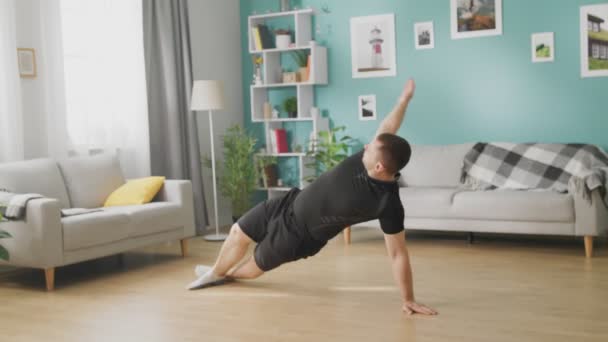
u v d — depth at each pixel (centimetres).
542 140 569
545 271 419
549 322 311
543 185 512
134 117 575
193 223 521
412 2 612
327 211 329
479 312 331
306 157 661
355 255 489
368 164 308
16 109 480
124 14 565
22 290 413
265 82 662
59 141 516
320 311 343
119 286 417
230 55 695
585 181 457
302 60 650
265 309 350
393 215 314
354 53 642
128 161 576
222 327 321
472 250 496
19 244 414
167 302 372
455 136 605
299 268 448
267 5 687
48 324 336
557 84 560
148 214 477
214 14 673
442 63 604
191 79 619
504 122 582
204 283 401
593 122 549
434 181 566
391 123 320
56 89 513
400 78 623
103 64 550
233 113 698
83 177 503
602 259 450
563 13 553
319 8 656
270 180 666
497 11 577
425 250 501
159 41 598
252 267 384
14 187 448
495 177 534
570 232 465
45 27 506
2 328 331
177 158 602
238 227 378
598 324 305
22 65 496
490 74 584
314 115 640
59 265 413
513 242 525
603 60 541
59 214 413
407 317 326
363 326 314
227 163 643
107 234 441
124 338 309
